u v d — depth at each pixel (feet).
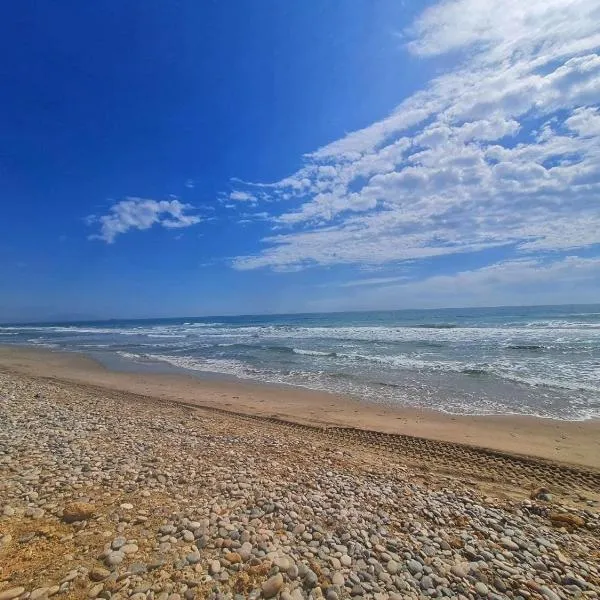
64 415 26.71
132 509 13.15
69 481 15.20
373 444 23.71
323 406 33.86
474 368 47.14
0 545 10.59
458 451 22.39
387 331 109.50
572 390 36.19
